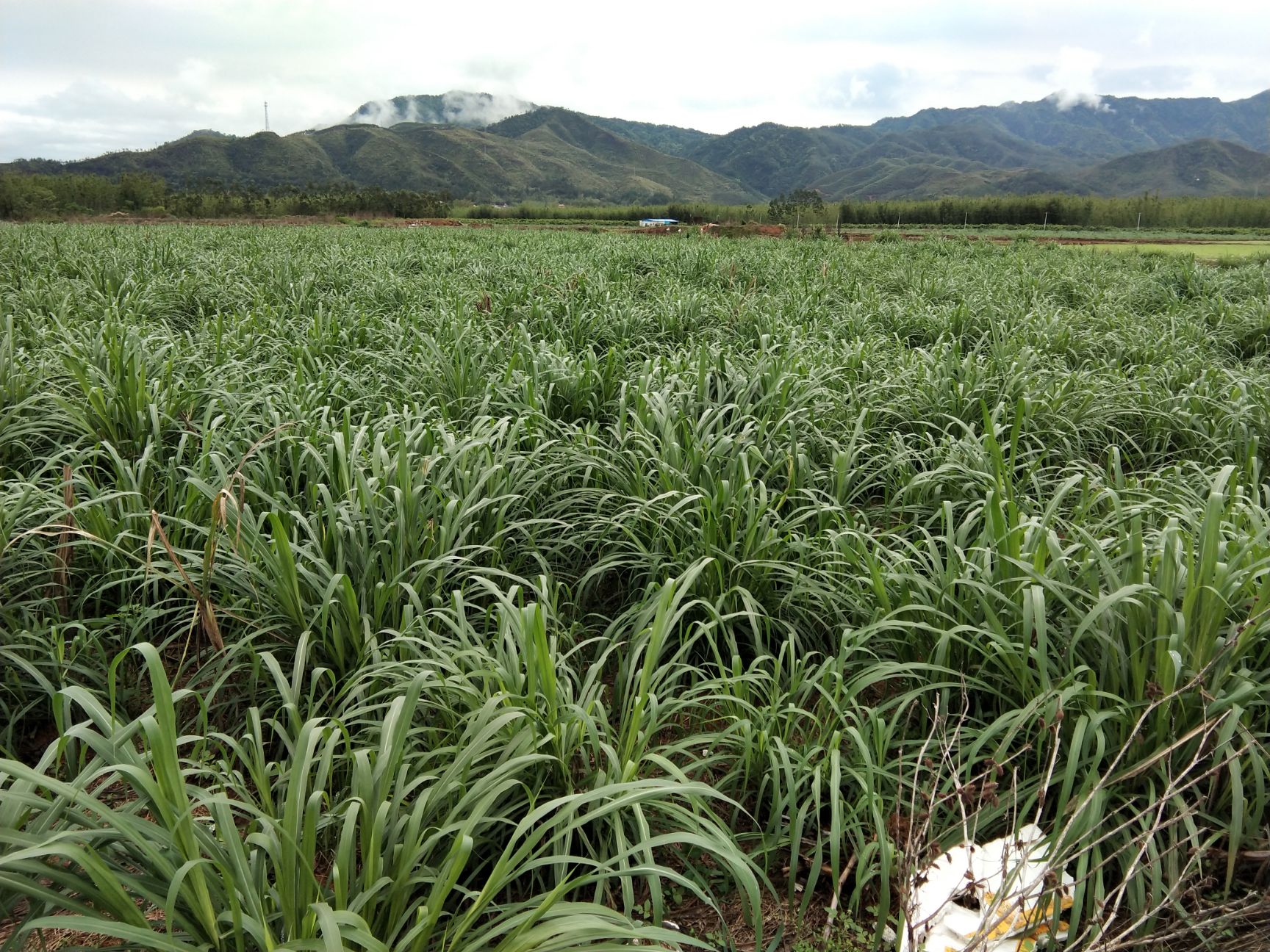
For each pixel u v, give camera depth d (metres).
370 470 4.51
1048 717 2.70
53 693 2.88
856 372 7.03
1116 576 2.96
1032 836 2.49
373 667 2.94
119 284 11.19
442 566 3.61
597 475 4.86
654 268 15.71
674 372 6.55
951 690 3.18
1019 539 3.24
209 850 1.94
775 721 3.02
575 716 2.58
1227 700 2.46
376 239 24.25
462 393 6.24
